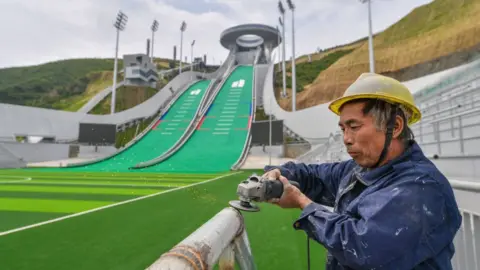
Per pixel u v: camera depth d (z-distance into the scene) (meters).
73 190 13.72
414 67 44.31
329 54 93.69
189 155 35.44
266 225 6.45
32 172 25.88
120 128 47.06
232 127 44.66
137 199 10.67
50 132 40.50
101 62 110.00
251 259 1.66
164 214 7.91
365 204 1.11
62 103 71.38
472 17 40.00
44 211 8.48
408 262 0.95
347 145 1.31
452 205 1.10
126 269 4.13
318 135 38.59
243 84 62.00
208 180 18.44
